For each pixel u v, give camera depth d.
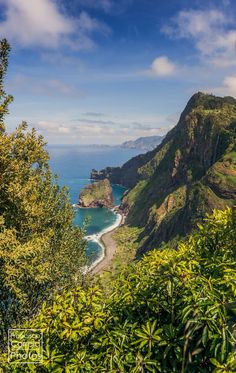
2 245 12.04
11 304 14.30
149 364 5.38
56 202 18.94
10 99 13.47
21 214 13.61
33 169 17.09
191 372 4.95
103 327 6.05
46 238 13.93
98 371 5.56
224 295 5.47
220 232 8.31
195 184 195.88
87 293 7.02
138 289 6.39
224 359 4.73
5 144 12.90
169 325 5.52
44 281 15.28
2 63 13.23
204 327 4.82
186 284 5.78
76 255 20.52
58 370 5.66
